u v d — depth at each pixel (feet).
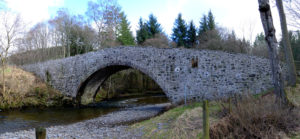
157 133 23.76
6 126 37.37
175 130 22.21
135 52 51.08
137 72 110.42
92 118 44.75
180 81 45.60
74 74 65.87
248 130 18.12
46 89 66.44
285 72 39.73
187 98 44.60
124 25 117.60
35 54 90.07
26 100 58.08
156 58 48.14
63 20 96.89
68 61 68.03
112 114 48.96
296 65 44.78
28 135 30.45
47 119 44.01
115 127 33.40
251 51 92.02
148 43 107.96
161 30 124.57
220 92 42.45
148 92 111.55
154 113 46.21
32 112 52.70
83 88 68.23
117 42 108.88
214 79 43.19
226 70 42.73
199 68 44.34
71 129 33.73
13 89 57.62
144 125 29.96
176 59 46.32
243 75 41.88
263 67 41.32
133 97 90.94
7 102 54.08
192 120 24.63
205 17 115.03
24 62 88.53
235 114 19.89
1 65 62.80
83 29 102.73
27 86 61.93
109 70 64.69
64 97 66.18
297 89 32.27
